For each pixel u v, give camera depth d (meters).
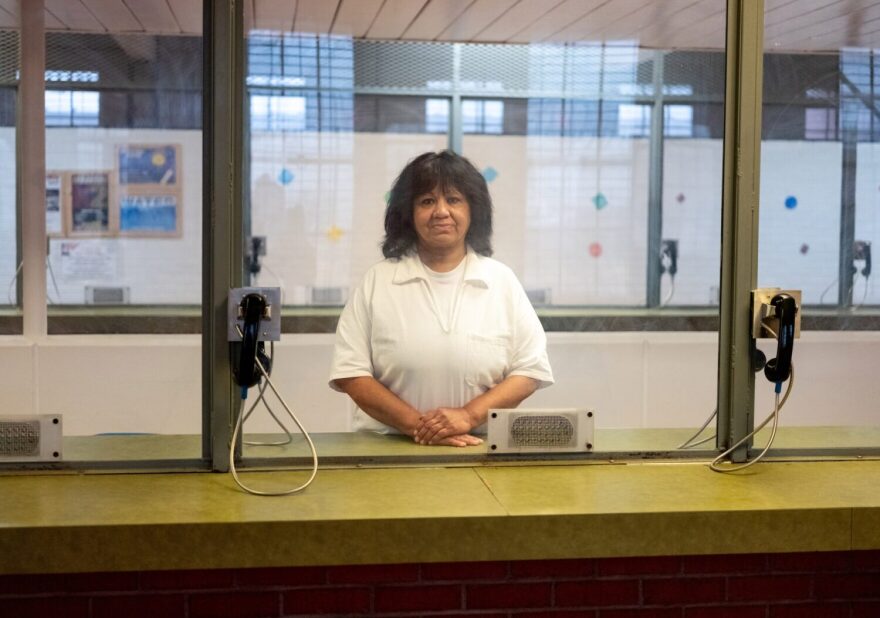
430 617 1.95
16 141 2.85
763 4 2.21
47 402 2.83
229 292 2.09
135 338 2.85
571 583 1.98
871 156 2.75
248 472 2.16
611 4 2.69
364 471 2.18
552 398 2.63
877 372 2.70
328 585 1.92
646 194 3.44
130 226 2.92
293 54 2.94
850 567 2.07
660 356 2.67
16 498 1.93
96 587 1.87
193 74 2.97
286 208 2.94
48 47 2.85
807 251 2.73
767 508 1.89
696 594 2.03
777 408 2.25
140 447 2.27
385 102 3.07
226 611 1.90
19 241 2.85
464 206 2.34
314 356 2.54
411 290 2.34
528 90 3.26
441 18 2.84
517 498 1.95
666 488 2.05
